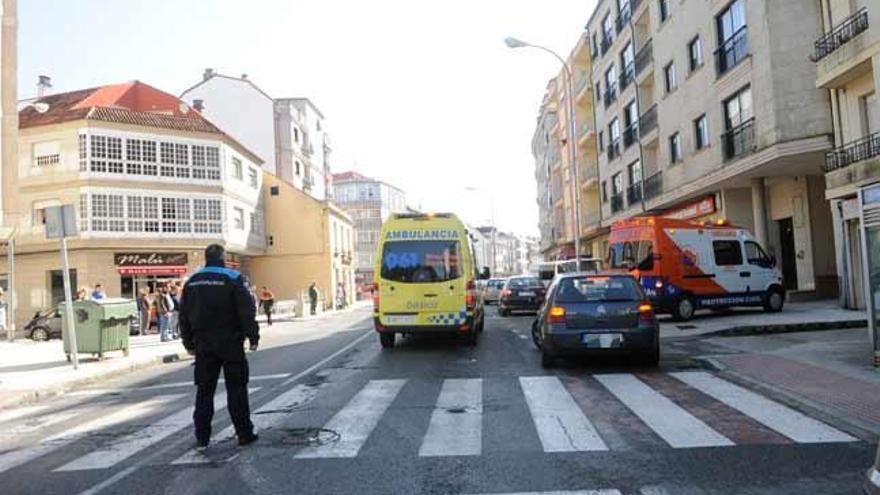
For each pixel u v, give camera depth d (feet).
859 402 25.59
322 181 233.55
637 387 30.99
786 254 83.97
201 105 179.11
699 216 95.40
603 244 163.63
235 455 21.38
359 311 154.51
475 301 52.60
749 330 50.85
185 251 127.95
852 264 61.72
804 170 74.43
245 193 148.15
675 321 62.80
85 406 33.99
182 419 28.17
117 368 47.80
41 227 119.34
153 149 125.18
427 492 17.21
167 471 19.90
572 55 162.40
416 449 21.35
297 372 41.06
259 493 17.56
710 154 83.71
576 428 23.47
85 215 117.70
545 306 39.55
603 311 36.63
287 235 163.84
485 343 52.95
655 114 104.73
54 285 120.78
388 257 51.06
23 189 120.37
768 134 68.13
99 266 119.96
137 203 122.93
